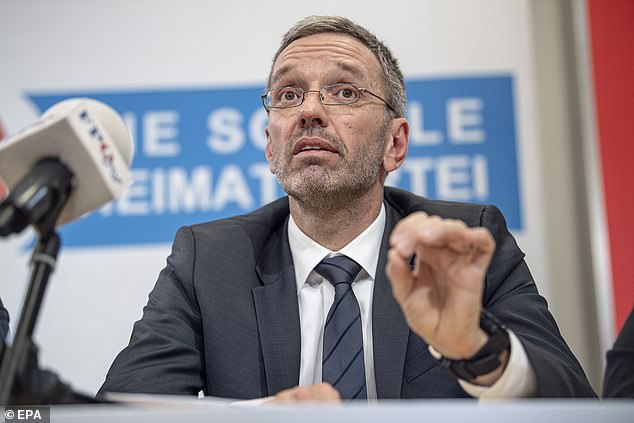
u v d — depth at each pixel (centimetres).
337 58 160
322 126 155
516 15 284
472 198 274
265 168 282
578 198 276
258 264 158
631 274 262
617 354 127
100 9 292
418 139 278
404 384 140
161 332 146
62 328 274
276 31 289
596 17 277
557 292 271
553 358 111
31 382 76
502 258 155
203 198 280
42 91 289
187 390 138
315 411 62
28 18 292
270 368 144
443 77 282
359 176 155
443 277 97
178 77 287
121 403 85
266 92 172
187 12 291
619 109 271
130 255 277
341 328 145
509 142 277
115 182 86
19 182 80
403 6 286
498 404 62
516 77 281
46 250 80
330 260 155
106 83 288
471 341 99
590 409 62
